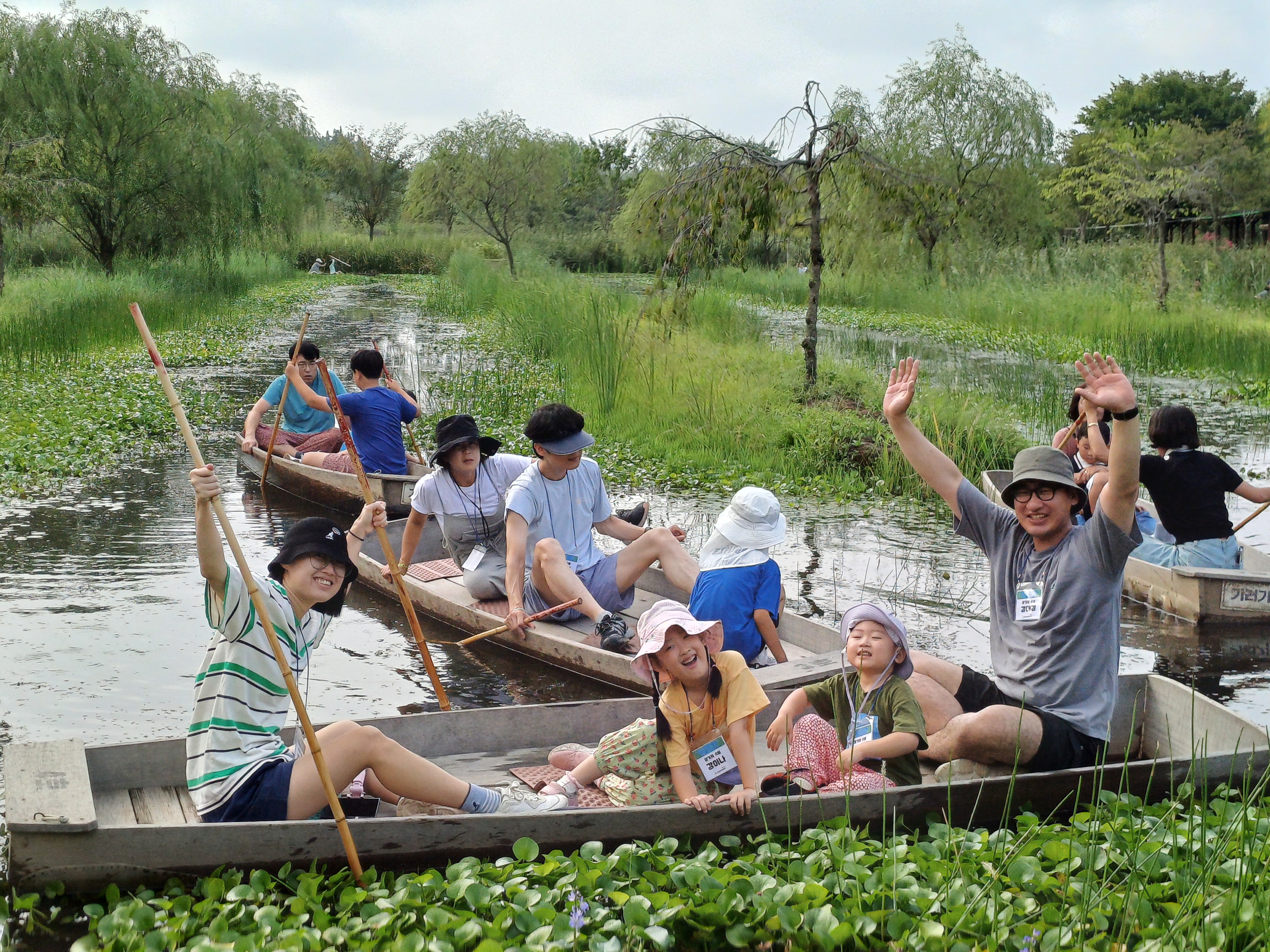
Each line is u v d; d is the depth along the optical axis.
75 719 5.64
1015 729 4.67
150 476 11.09
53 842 3.85
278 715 4.32
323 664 6.65
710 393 13.63
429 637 7.11
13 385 15.06
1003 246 31.94
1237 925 3.42
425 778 4.33
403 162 62.06
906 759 4.66
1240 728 4.92
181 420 4.07
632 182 24.00
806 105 13.44
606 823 4.21
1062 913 3.57
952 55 31.55
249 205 32.84
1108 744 5.19
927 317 28.64
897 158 31.03
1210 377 19.16
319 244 52.22
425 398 16.06
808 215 14.54
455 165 43.69
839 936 3.47
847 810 4.27
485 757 5.22
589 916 3.65
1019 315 26.48
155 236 32.09
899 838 4.19
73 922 3.81
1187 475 7.68
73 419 13.09
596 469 7.19
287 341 23.33
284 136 46.56
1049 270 30.78
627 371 15.37
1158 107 58.34
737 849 4.24
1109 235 36.16
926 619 7.50
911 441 5.15
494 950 3.38
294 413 11.32
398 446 10.12
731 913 3.66
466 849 4.14
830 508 10.51
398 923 3.62
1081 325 24.42
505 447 12.55
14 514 9.53
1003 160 31.22
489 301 30.80
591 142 14.71
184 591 7.63
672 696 4.53
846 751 4.71
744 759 4.45
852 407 13.66
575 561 6.97
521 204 44.38
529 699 6.20
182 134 30.73
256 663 4.21
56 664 6.30
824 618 7.45
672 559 6.79
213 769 4.18
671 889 3.88
